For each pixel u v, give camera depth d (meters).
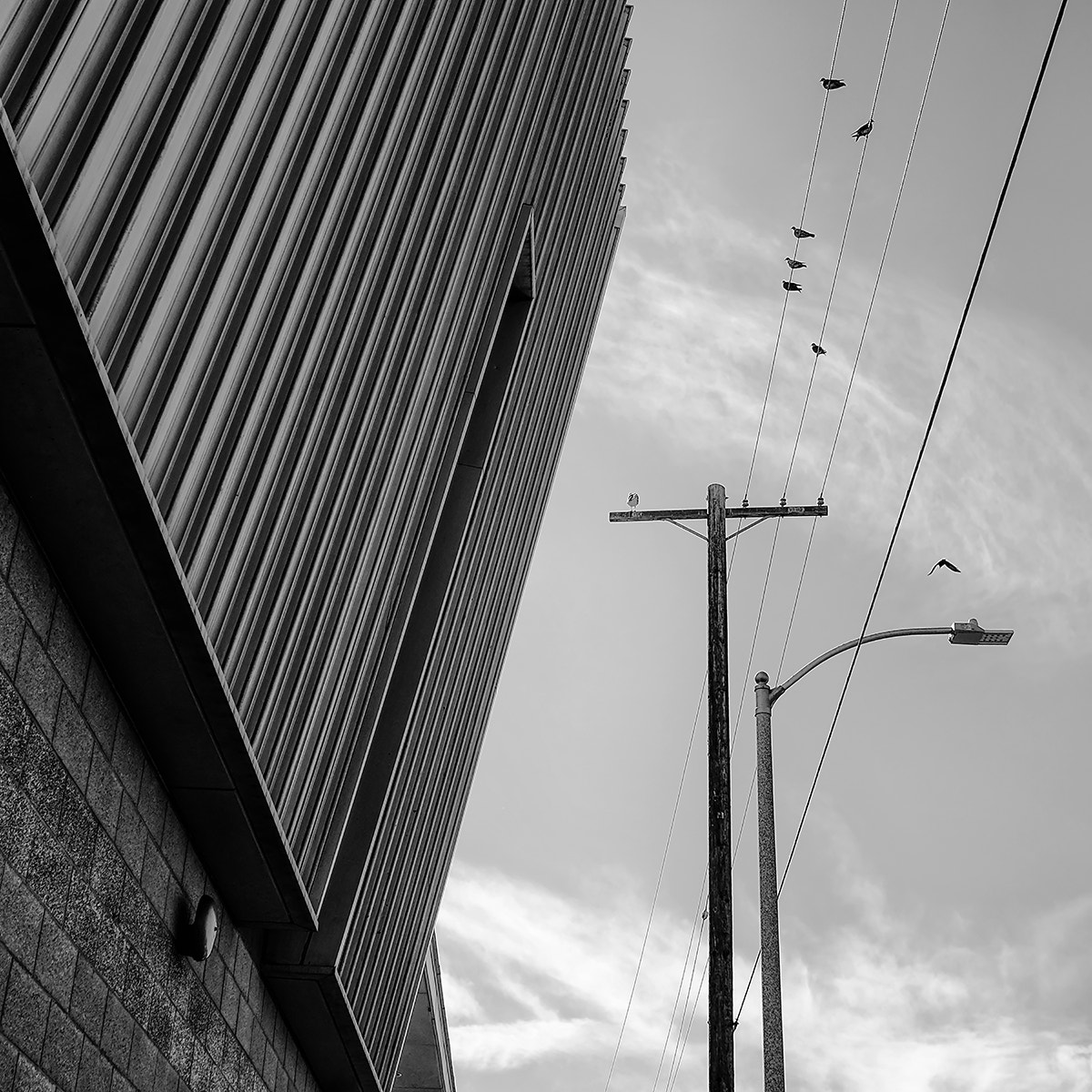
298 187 7.89
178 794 7.58
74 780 6.14
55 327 4.98
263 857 8.26
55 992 6.00
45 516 5.68
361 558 10.45
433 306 12.00
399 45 9.80
